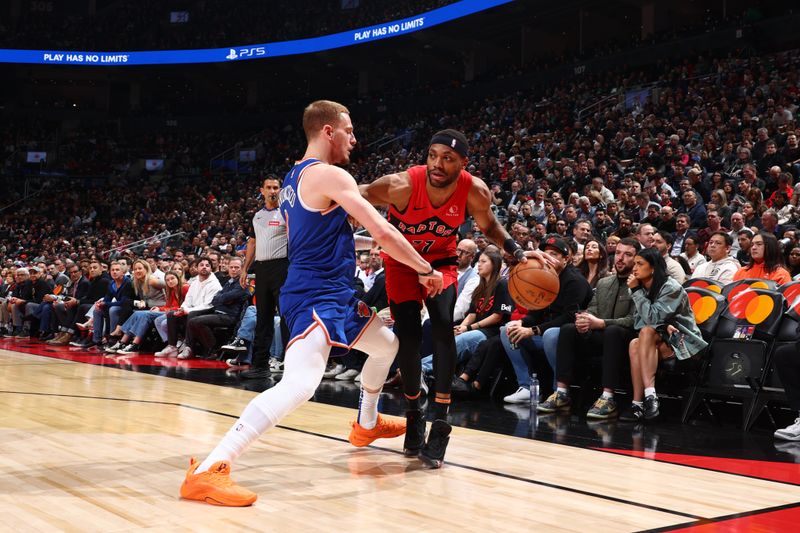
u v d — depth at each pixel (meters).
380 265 7.11
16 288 11.53
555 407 4.66
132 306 8.83
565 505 2.25
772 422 4.29
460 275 6.07
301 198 2.49
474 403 5.02
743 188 8.52
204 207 21.20
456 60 25.56
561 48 23.00
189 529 1.92
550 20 22.19
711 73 14.91
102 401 4.37
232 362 7.21
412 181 2.90
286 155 24.69
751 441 3.69
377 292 6.13
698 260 6.47
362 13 25.53
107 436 3.24
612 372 4.48
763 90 12.75
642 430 3.99
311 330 2.44
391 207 3.01
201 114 29.19
